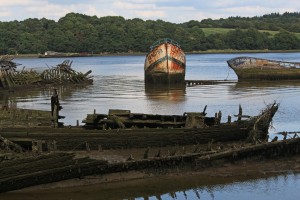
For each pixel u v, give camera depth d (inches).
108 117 1210.6
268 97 2279.8
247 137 1256.2
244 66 3233.3
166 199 901.8
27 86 2768.2
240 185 973.8
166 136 1177.4
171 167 1025.5
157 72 3053.6
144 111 1868.8
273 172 1052.5
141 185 960.9
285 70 3225.9
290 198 908.6
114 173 973.2
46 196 887.7
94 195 905.5
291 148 1153.4
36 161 891.4
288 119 1625.2
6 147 975.6
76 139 1104.8
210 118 1302.9
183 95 2433.6
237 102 2111.2
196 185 970.1
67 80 3053.6
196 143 1213.1
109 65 5880.9
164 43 3041.3
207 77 3725.4
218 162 1074.7
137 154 1119.6
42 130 1084.5
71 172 925.8
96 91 2664.9
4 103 2146.9
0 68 2684.5
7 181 863.7
